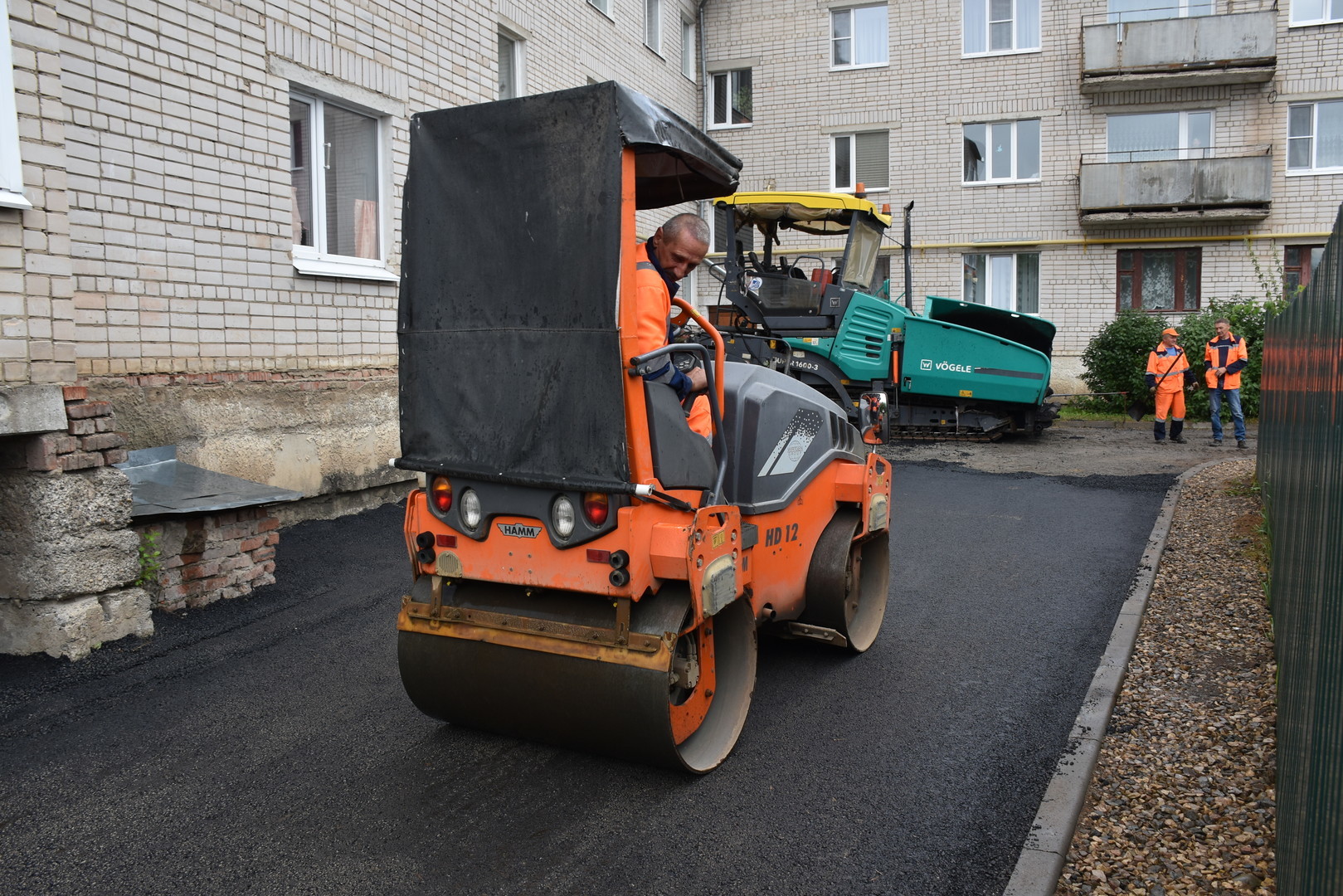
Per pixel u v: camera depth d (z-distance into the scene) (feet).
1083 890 9.91
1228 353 45.93
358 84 26.89
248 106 23.20
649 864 10.40
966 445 46.24
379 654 16.69
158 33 20.89
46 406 14.82
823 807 11.68
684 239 12.51
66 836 10.87
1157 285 68.64
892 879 10.17
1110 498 32.27
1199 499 31.14
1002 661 16.85
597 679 11.61
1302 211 65.57
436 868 10.30
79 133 19.25
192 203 21.77
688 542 11.23
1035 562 23.82
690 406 13.10
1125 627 18.29
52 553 15.16
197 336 21.97
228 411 22.41
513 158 11.55
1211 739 13.32
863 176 73.31
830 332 40.91
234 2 22.77
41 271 14.90
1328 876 6.81
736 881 10.11
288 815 11.39
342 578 20.67
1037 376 45.21
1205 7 67.00
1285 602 12.69
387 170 28.40
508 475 11.80
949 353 44.88
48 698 14.33
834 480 16.89
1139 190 65.72
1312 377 11.60
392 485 27.68
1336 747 6.81
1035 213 69.67
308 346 25.17
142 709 14.23
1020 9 69.15
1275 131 65.87
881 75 71.72
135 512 16.63
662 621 11.50
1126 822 11.25
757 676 16.17
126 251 20.26
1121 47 65.62
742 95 75.00
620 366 10.88
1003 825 11.28
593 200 10.94
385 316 27.94
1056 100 68.74
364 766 12.67
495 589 12.84
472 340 12.09
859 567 17.60
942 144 71.00
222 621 17.79
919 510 30.30
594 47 52.75
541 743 12.74
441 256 12.29
